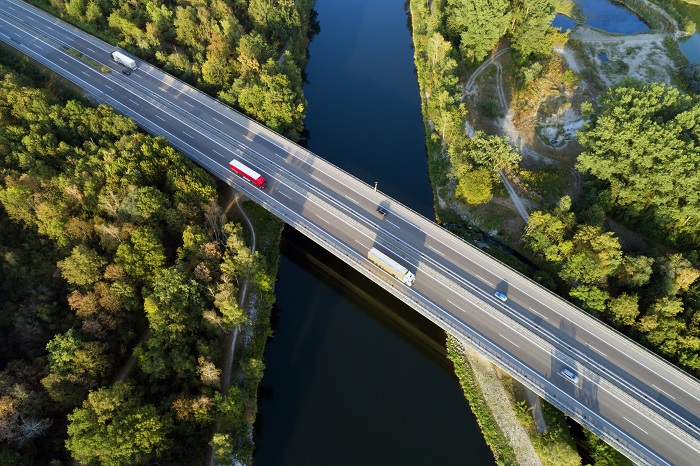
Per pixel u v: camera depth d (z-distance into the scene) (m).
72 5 182.88
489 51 192.38
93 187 116.75
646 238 129.38
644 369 98.31
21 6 196.38
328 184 135.25
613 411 92.81
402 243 120.88
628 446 88.19
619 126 120.50
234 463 93.06
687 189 112.44
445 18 191.25
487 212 138.38
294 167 139.75
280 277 132.25
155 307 96.81
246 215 135.62
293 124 156.00
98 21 188.12
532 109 166.00
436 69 172.88
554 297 109.50
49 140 126.06
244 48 163.50
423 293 110.88
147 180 122.50
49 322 98.06
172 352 94.75
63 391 86.44
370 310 124.69
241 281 120.38
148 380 94.69
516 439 97.50
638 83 131.38
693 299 105.44
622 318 104.75
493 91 176.12
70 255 107.25
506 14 181.38
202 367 92.38
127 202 111.31
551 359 100.00
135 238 104.25
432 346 117.81
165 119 152.50
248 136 148.50
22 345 94.81
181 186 118.94
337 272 131.88
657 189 118.81
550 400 94.25
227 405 90.31
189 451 89.44
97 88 162.25
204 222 120.19
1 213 114.56
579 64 184.12
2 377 85.00
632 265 108.50
